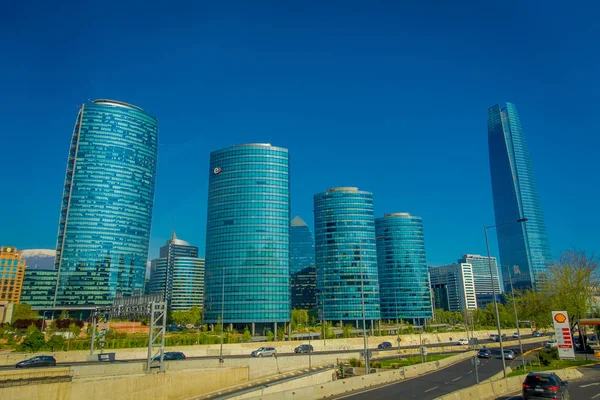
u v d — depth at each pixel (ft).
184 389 180.14
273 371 225.76
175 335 359.87
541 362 207.51
